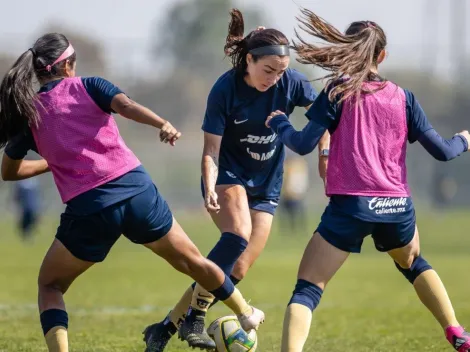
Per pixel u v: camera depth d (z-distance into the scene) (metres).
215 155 13.18
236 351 13.23
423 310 21.84
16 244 52.78
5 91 11.20
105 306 22.81
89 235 11.29
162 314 20.59
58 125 11.20
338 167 11.28
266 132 13.52
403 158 11.52
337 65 11.20
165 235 11.51
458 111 78.12
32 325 18.36
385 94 11.36
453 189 80.81
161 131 10.81
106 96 11.17
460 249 49.50
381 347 15.14
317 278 11.29
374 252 49.66
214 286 12.07
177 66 75.56
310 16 11.43
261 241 13.81
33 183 51.34
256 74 12.84
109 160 11.25
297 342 10.98
